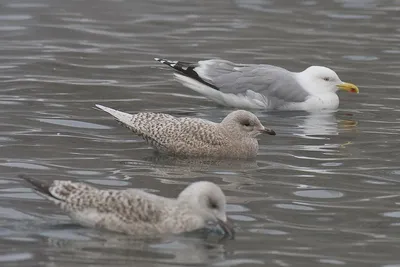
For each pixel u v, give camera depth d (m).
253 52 24.72
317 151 16.48
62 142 16.44
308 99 19.78
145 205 11.85
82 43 25.14
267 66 20.36
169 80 21.88
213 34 26.70
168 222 11.84
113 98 19.92
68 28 26.69
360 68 23.39
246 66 20.25
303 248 11.71
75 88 20.61
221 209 12.05
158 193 13.66
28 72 21.84
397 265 11.21
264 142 17.08
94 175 14.52
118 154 15.84
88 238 11.69
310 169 15.33
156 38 26.06
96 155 15.70
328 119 19.05
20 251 11.26
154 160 15.55
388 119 19.08
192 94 20.73
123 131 17.36
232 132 15.89
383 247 11.84
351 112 19.70
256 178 14.73
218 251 11.45
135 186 14.01
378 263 11.28
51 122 17.72
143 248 11.41
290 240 11.98
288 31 27.33
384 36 26.94
